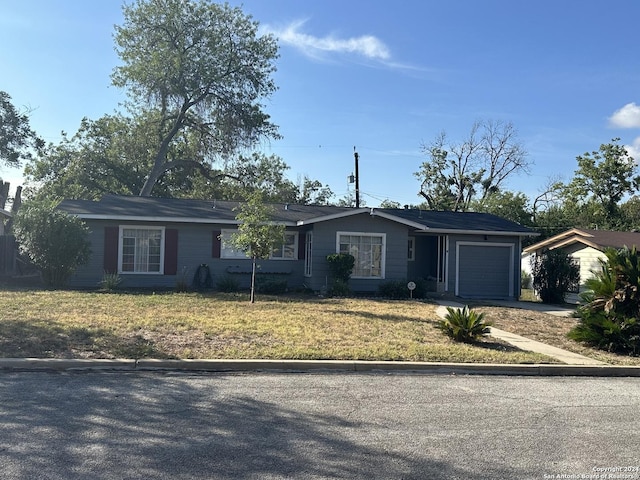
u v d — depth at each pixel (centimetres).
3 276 2202
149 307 1359
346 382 775
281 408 630
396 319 1345
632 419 634
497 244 2269
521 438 554
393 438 541
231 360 835
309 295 1933
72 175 3656
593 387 812
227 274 2088
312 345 964
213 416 591
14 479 419
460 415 629
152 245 2042
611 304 1115
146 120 3706
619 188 4644
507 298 2264
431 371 877
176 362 818
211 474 441
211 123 3694
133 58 3538
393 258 2114
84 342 911
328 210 2402
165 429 544
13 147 3009
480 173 4569
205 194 4109
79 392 668
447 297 2097
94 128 3769
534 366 912
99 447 490
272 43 3709
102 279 1988
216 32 3572
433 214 2472
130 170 3819
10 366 781
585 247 2305
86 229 1861
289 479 437
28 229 1795
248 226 1594
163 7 3506
